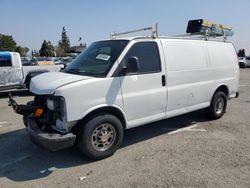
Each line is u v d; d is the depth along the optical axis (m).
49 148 4.40
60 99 4.48
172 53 5.84
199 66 6.47
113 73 4.86
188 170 4.41
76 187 4.00
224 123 7.03
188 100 6.23
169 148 5.37
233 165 4.56
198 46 6.55
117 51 5.08
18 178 4.35
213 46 7.04
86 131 4.64
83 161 4.88
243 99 10.51
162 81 5.59
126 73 5.00
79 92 4.48
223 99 7.42
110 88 4.80
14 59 12.77
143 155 5.06
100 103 4.70
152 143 5.68
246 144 5.52
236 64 7.80
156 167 4.55
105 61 5.04
